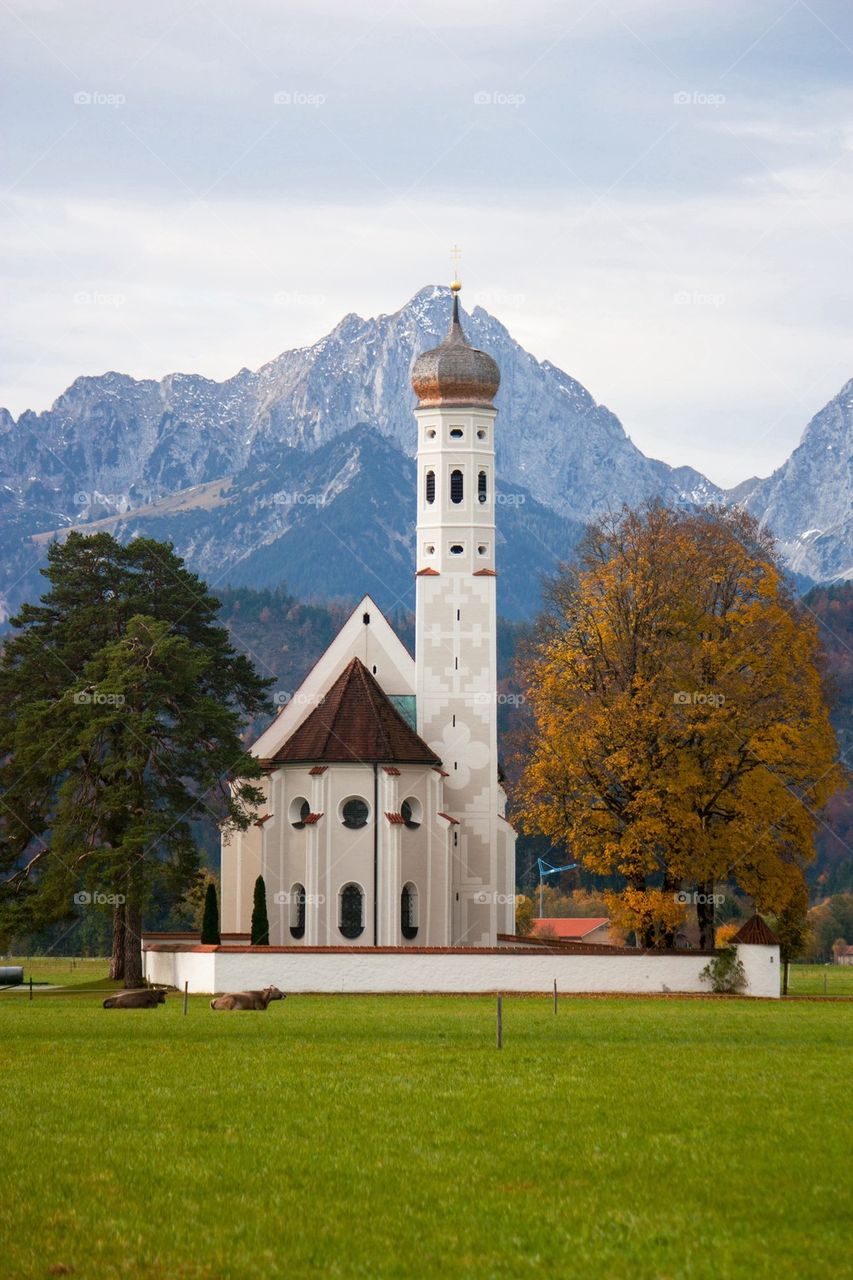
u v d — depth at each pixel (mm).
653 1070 50531
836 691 102688
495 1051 55969
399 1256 28484
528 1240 29422
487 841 119438
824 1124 40125
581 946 92812
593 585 99750
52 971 148375
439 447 122812
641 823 92250
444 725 120312
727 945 93000
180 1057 54250
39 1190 33406
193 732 98438
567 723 95500
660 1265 27797
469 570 121625
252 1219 31031
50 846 95125
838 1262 28016
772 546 105750
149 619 99312
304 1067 51281
